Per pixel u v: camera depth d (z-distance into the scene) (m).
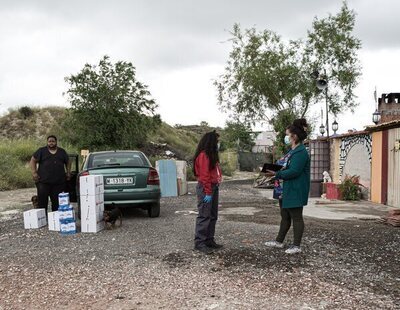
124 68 26.22
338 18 26.69
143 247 6.82
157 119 27.73
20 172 20.64
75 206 12.18
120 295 4.70
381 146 13.25
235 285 4.99
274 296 4.64
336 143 16.98
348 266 5.75
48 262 6.04
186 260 6.04
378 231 8.10
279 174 6.25
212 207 6.63
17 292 4.84
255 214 10.57
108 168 9.24
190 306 4.36
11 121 37.34
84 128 25.98
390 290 4.85
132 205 9.27
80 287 4.98
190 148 43.66
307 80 26.33
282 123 24.41
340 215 10.50
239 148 42.84
